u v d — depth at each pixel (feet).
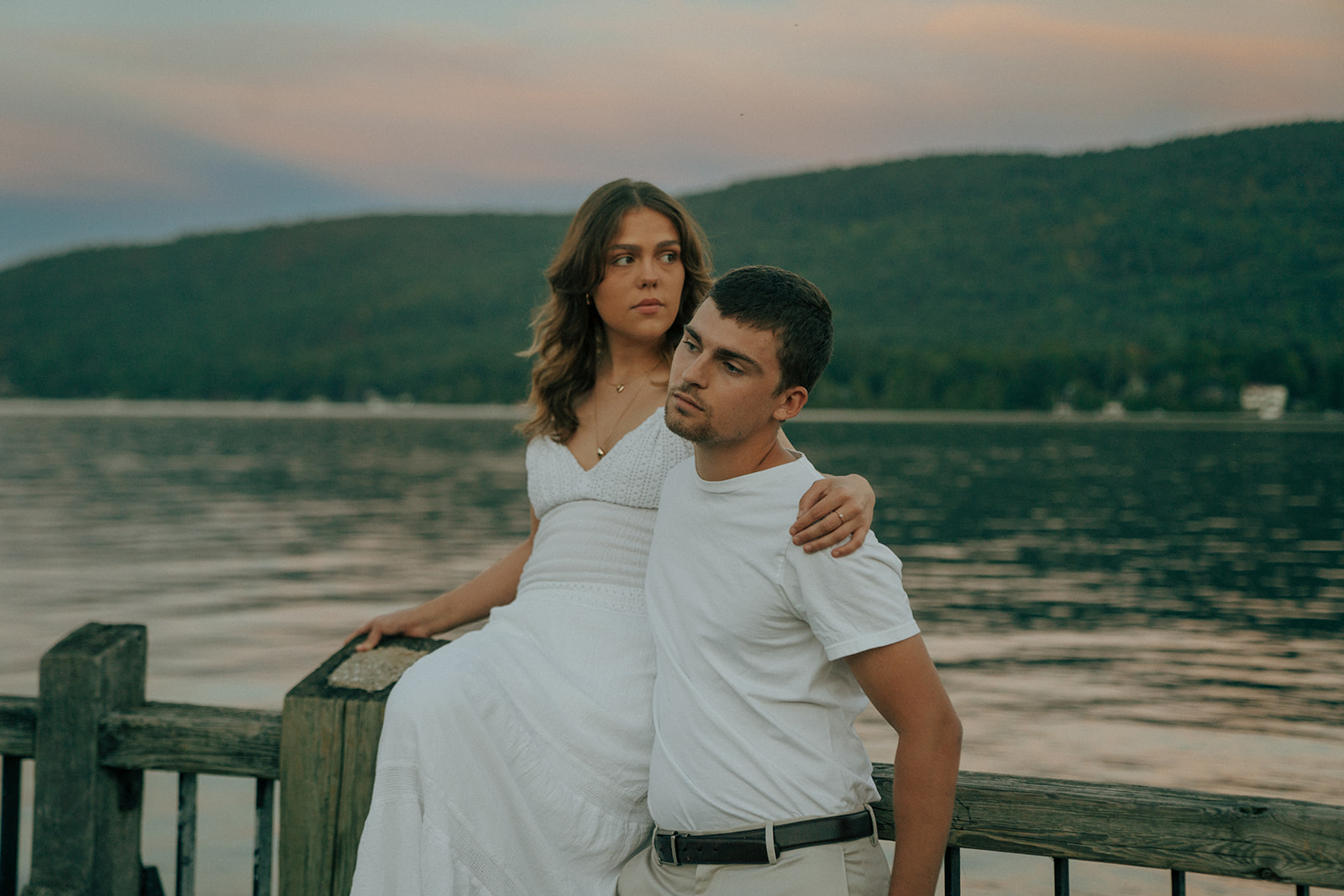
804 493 5.10
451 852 5.47
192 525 81.10
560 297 6.95
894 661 4.86
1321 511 100.42
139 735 6.20
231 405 616.80
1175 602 49.88
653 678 6.06
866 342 535.60
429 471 150.71
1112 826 5.26
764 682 5.16
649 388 6.84
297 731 5.88
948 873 5.57
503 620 6.30
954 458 181.88
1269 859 5.05
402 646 6.69
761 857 5.06
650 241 6.70
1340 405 457.27
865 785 5.22
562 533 6.45
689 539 5.44
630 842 5.91
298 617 42.27
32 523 81.35
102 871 6.33
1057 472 151.94
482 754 5.60
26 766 20.12
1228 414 456.86
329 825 5.86
